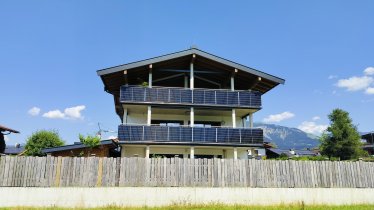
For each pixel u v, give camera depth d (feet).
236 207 45.73
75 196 45.96
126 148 75.20
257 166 51.65
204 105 74.59
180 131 72.43
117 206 45.70
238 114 83.25
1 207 43.45
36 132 108.88
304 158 88.94
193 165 50.01
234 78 81.15
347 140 122.01
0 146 88.94
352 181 54.03
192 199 48.55
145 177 48.44
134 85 74.23
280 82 76.59
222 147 74.69
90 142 69.21
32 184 45.62
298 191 51.72
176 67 79.61
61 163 46.93
